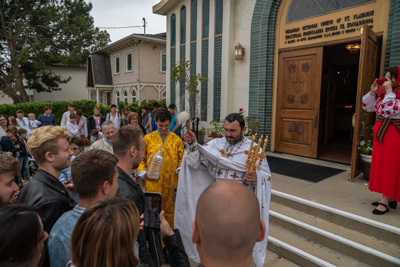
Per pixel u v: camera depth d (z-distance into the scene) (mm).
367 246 3123
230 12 7742
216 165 2928
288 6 6656
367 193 4270
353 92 10211
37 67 17438
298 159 6461
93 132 6883
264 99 7113
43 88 20094
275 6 6797
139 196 2014
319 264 3125
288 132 6914
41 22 18406
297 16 6480
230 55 7887
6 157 1799
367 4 5301
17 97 18484
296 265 3354
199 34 8859
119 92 19750
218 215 996
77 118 8359
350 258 3189
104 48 19344
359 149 4801
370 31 4586
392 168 3348
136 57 17172
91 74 21359
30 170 7082
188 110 9234
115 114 9453
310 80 6367
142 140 2162
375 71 5121
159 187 3354
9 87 18141
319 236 3494
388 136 3383
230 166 2814
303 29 6371
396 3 4699
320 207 3809
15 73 17781
